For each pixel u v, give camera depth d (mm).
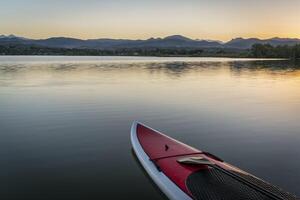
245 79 31547
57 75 34500
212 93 21188
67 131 11461
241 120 13305
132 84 26047
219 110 15328
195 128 12031
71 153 9172
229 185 6086
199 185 6160
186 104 16844
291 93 21391
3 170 7969
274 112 14922
